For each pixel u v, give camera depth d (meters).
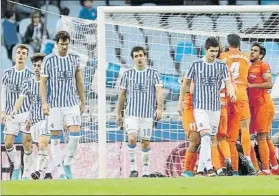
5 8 57.91
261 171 38.94
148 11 38.75
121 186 25.88
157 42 39.78
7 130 39.56
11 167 40.38
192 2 61.78
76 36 39.97
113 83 40.03
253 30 39.50
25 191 24.20
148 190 24.11
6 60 56.81
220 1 61.53
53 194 22.83
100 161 38.03
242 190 24.42
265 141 38.75
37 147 39.47
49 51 57.91
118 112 38.38
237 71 37.97
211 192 23.52
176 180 29.34
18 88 39.16
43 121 38.53
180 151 39.22
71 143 37.88
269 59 39.34
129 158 38.12
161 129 39.19
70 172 38.38
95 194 22.56
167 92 39.34
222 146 37.53
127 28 40.09
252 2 61.38
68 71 37.53
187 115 37.44
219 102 37.06
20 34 58.16
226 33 39.50
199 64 36.91
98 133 38.12
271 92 39.03
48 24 59.09
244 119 37.97
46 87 37.53
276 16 39.59
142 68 37.75
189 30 39.66
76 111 37.81
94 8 60.84
